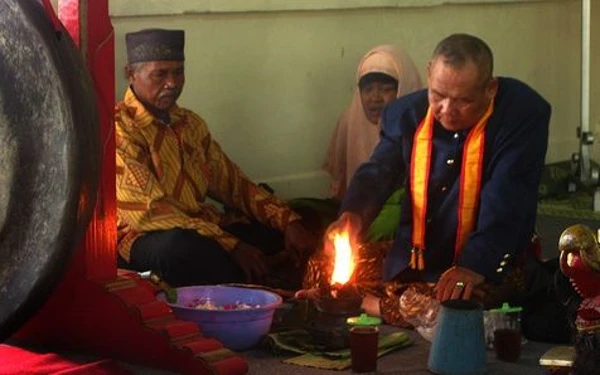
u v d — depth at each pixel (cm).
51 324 340
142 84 409
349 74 530
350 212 389
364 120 490
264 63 498
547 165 597
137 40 408
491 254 361
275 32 501
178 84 412
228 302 368
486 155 373
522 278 372
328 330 346
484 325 345
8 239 297
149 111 411
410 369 337
